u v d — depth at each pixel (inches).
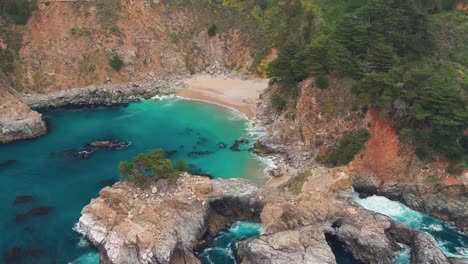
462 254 2714.1
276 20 5526.6
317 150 3673.7
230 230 2982.3
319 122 3732.8
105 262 2618.1
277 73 4254.4
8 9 5147.6
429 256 2551.7
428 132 3198.8
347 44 3892.7
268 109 4468.5
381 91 3449.8
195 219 2849.4
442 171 3105.3
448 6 4805.6
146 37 5565.9
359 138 3420.3
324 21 5039.4
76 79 5088.6
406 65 3570.4
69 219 3021.7
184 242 2721.5
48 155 3843.5
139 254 2536.9
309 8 5260.8
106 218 2706.7
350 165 3329.2
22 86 4877.0
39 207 3142.2
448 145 3100.4
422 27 4030.5
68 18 5349.4
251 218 3046.3
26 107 4237.2
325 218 2797.7
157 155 3070.9
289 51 4249.5
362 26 3882.9
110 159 3779.5
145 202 2834.6
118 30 5462.6
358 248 2733.8
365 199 3240.7
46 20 5255.9
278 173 3484.3
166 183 2965.1
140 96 5064.0
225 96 5017.2
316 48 3885.3
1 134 4045.3
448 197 3043.8
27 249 2751.0
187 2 5954.7
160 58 5526.6
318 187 2984.7
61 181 3459.6
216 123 4439.0
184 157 3799.2
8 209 3115.2
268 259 2529.5
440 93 3139.8
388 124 3358.8
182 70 5546.3
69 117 4601.4
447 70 3754.9
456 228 2965.1
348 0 5305.1
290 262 2500.0
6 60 4923.7
